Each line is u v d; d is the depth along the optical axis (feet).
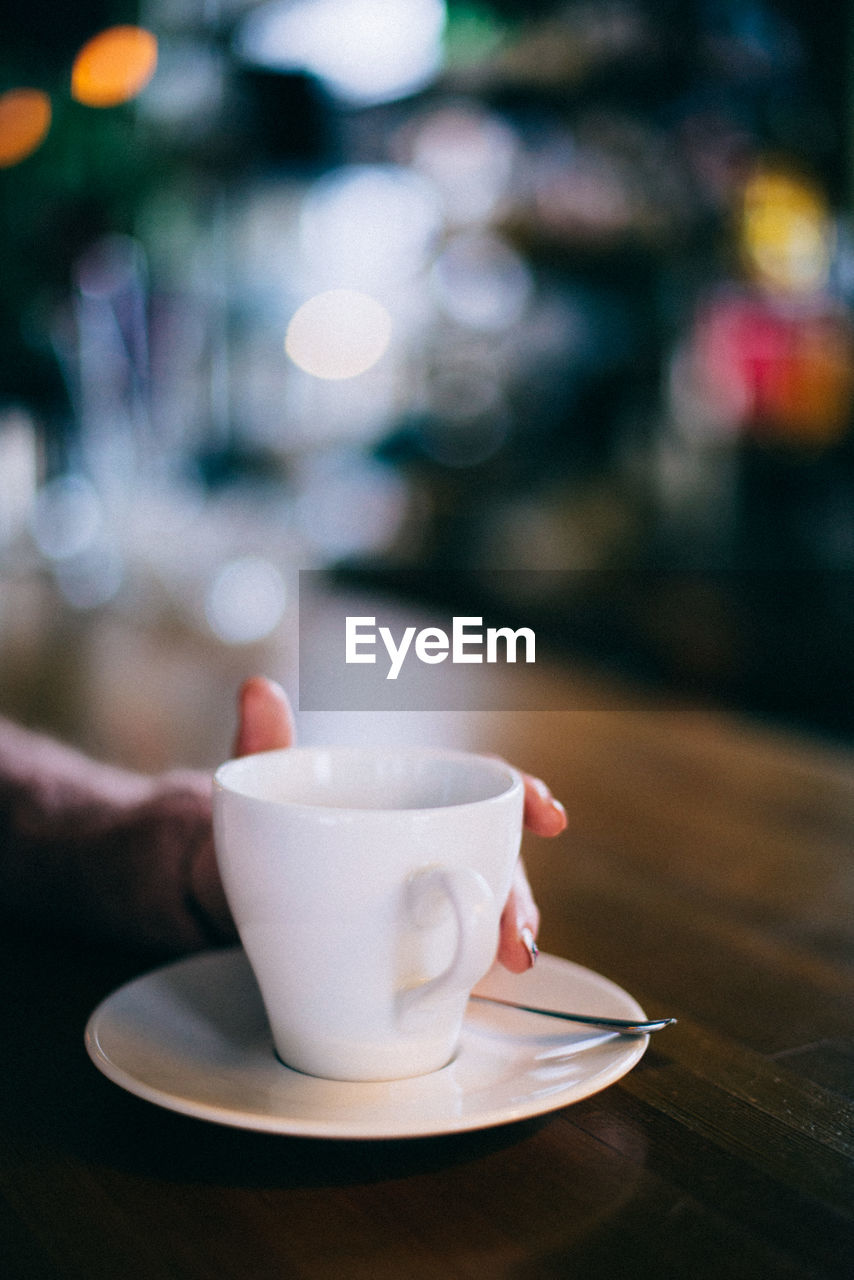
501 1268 1.40
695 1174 1.54
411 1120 1.49
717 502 10.11
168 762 3.25
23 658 4.96
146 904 2.01
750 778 3.22
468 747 3.52
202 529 7.48
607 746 3.59
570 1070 1.61
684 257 9.62
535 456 11.29
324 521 10.51
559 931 2.19
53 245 6.36
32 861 2.07
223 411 8.84
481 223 10.45
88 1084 1.70
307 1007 1.60
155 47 6.54
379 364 11.13
